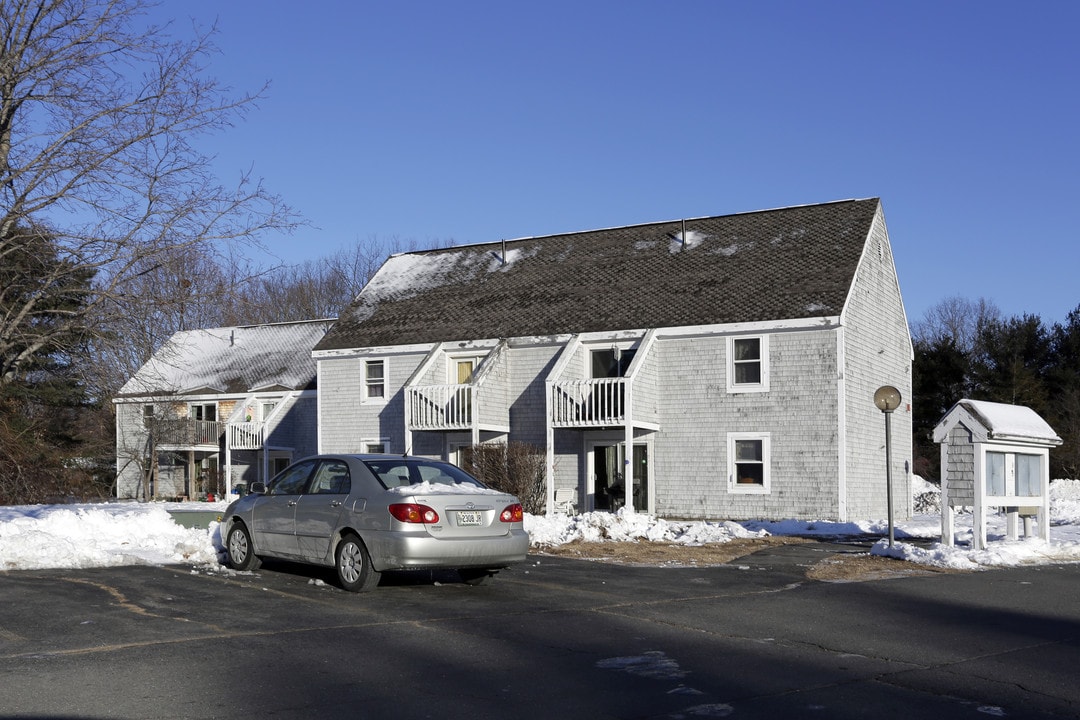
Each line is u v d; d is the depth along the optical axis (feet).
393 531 36.58
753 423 88.84
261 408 134.62
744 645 28.73
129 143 67.56
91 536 50.85
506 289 108.78
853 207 99.19
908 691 23.39
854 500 87.25
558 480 97.40
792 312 86.99
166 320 71.56
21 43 67.26
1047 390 167.53
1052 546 53.67
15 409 90.84
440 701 22.17
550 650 27.76
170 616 32.01
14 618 31.32
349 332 112.06
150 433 137.08
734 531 66.44
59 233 66.59
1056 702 22.48
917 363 171.83
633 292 99.14
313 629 30.27
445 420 97.09
